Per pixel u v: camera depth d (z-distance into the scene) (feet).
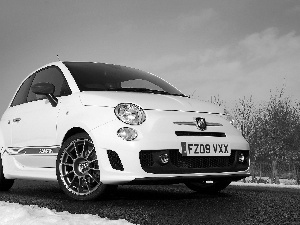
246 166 13.55
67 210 10.59
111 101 12.58
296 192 15.76
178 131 12.18
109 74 15.65
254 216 9.61
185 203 12.09
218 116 13.71
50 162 14.46
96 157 12.35
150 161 11.70
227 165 13.06
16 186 20.80
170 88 16.66
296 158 65.87
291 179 72.28
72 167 13.50
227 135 13.23
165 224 8.67
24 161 16.11
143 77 16.70
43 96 15.75
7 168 17.10
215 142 12.67
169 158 11.87
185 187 19.10
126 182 11.52
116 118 11.99
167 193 15.71
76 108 13.23
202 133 12.61
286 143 67.41
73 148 13.19
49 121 14.30
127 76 16.10
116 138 11.71
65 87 14.53
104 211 10.26
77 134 12.91
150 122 12.01
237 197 13.78
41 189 18.75
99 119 12.22
